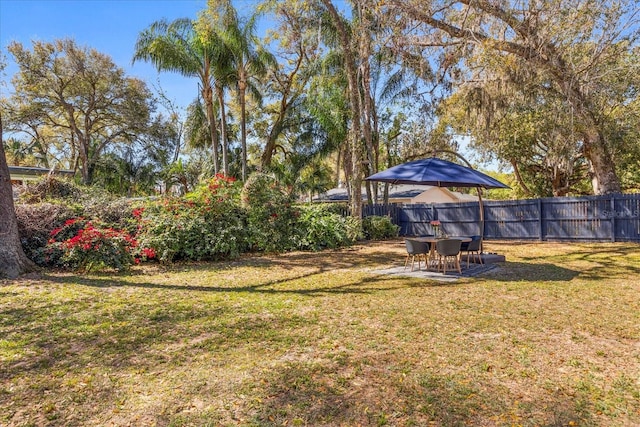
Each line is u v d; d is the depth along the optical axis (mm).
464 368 3201
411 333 4055
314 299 5566
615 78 11070
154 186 29656
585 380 2982
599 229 12750
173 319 4586
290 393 2797
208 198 10250
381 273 7719
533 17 10836
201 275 7570
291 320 4531
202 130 20422
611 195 12477
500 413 2531
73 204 9562
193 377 3049
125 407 2617
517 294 5809
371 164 15953
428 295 5801
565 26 10375
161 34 15852
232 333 4074
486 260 8938
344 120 16375
